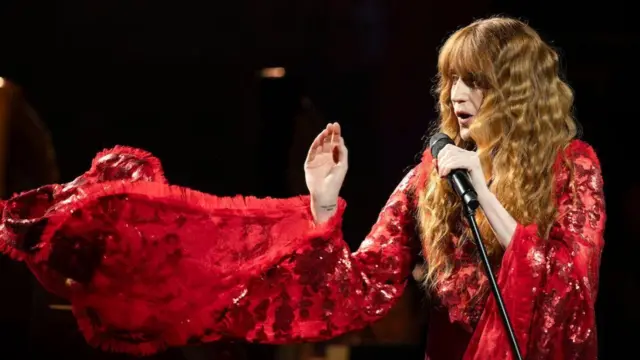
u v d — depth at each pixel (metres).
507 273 5.33
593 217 5.45
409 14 10.75
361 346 9.27
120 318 5.66
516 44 5.68
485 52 5.64
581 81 10.07
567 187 5.57
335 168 5.75
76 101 10.99
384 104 10.88
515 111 5.62
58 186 5.72
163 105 11.02
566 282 5.27
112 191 5.60
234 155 10.67
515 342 4.66
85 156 10.98
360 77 10.93
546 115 5.67
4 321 7.76
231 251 5.80
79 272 5.58
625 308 9.98
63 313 7.83
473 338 5.45
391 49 10.84
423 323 9.29
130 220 5.66
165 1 11.07
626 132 9.99
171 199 5.70
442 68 5.84
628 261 9.99
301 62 11.12
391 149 10.80
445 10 10.58
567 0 9.98
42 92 10.98
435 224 5.74
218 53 11.09
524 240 5.30
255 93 10.82
